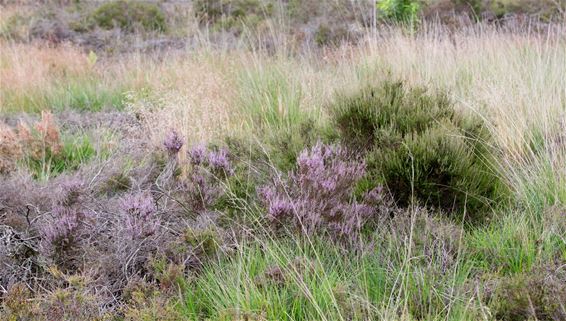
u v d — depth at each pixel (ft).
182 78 25.04
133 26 46.98
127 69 32.63
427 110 13.66
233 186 12.46
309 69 23.21
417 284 9.05
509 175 12.94
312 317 8.30
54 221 10.46
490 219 11.75
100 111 24.73
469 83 20.27
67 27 47.39
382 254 10.32
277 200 10.53
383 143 13.08
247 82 22.04
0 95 25.81
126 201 10.94
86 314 8.32
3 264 9.71
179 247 10.16
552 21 36.42
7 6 52.80
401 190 12.45
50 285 9.46
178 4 53.72
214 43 34.63
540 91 16.76
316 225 10.58
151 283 9.33
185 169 13.67
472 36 27.71
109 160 14.37
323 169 11.33
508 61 22.06
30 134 15.88
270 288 8.86
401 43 24.98
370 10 38.01
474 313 8.15
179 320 8.23
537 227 11.09
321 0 41.68
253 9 46.73
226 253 10.27
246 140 15.67
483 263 10.01
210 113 18.26
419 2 40.16
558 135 14.58
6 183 12.07
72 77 31.86
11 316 7.79
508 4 40.50
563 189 12.11
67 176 13.35
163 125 17.26
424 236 10.34
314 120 16.25
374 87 14.49
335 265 10.00
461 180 12.10
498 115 15.19
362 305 8.33
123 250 10.03
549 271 8.96
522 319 8.40
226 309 8.25
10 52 34.76
